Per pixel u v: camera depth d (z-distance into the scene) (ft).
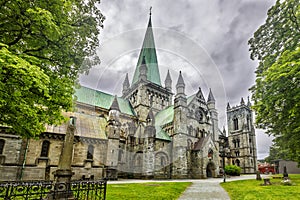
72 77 31.48
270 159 230.48
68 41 30.35
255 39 53.31
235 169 144.15
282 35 46.96
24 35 26.86
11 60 16.69
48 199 25.34
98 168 77.82
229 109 244.01
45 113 29.32
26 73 17.33
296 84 37.27
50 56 30.99
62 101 28.40
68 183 26.84
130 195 38.78
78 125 76.33
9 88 20.88
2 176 64.80
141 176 79.82
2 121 27.35
